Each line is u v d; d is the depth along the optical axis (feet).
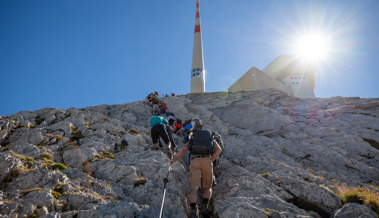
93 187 14.48
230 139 35.09
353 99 60.75
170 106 54.19
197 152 14.43
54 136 22.89
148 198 15.02
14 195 11.97
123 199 14.28
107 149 22.88
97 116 31.99
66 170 16.21
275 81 125.90
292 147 35.24
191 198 13.20
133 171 17.67
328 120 47.14
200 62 149.48
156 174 18.04
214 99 65.98
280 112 54.24
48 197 12.01
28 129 24.22
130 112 45.01
